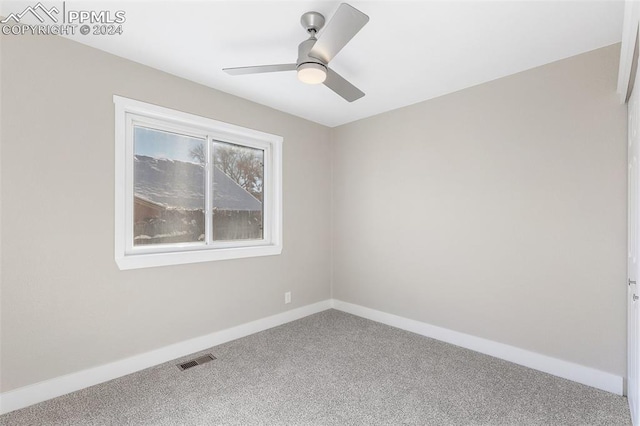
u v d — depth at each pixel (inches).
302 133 142.9
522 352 97.1
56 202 78.8
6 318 72.7
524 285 97.0
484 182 106.0
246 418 71.8
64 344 80.3
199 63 93.7
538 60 91.2
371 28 75.9
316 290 150.1
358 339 117.3
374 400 78.7
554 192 91.5
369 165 141.1
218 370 93.6
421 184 123.0
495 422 70.6
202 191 112.9
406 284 128.0
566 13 70.0
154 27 75.9
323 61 70.4
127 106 91.0
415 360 100.3
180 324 102.6
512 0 65.9
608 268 82.8
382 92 114.5
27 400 74.9
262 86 109.7
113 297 88.4
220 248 116.8
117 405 76.2
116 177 88.4
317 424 69.8
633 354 71.0
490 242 104.5
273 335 121.2
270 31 77.6
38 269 76.5
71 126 80.9
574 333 88.0
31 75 75.3
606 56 83.1
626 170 80.1
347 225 150.8
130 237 94.5
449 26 75.1
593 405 76.5
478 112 107.4
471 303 109.0
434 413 73.7
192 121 105.0
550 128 92.3
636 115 65.2
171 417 71.9
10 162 72.8
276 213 133.4
